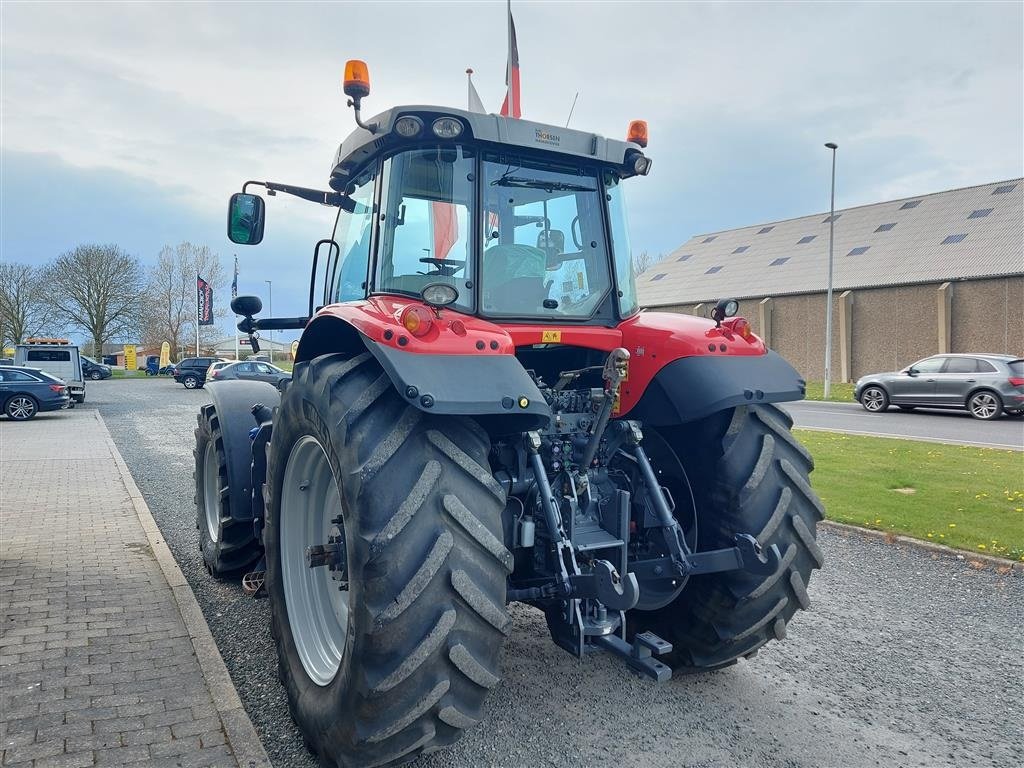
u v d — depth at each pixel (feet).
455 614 7.38
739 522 9.84
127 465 34.09
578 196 10.87
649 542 10.44
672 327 10.59
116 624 12.87
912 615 14.62
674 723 10.05
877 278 104.58
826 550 19.42
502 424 8.93
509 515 9.51
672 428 11.02
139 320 171.42
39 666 11.15
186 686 10.57
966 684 11.51
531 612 14.32
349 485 7.57
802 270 117.19
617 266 11.10
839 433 45.03
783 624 10.25
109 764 8.59
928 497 25.18
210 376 85.40
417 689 7.32
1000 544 19.24
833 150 86.02
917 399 60.49
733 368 9.98
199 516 17.20
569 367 11.34
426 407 7.16
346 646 7.79
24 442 43.11
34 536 19.35
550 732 9.74
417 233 9.66
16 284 161.79
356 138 10.43
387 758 7.57
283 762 8.98
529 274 10.30
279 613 10.29
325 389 8.39
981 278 93.71
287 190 12.42
